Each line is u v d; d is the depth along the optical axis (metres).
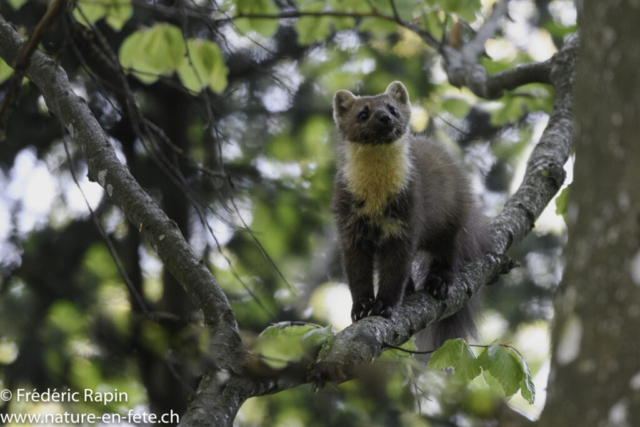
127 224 16.16
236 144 16.70
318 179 16.95
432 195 11.05
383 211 10.37
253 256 15.91
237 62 15.68
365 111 11.55
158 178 15.62
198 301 6.66
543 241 19.28
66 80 8.18
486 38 13.91
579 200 3.79
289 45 17.39
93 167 7.57
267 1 11.30
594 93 3.73
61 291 14.56
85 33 7.50
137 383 13.56
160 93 15.97
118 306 15.26
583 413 3.59
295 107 17.19
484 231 10.88
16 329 13.81
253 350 6.76
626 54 3.61
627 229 3.55
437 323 11.45
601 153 3.67
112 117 16.05
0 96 14.73
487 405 8.41
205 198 15.81
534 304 19.03
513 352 7.35
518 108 14.12
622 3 3.63
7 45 8.41
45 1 10.55
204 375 6.23
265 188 16.20
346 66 17.64
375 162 10.62
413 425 11.20
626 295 3.52
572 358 3.68
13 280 14.88
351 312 10.20
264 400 14.72
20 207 15.39
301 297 16.78
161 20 13.73
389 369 8.61
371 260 10.73
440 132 17.00
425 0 12.38
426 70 18.12
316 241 16.77
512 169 18.78
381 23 12.83
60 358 13.16
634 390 3.45
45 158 15.60
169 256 6.89
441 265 10.57
